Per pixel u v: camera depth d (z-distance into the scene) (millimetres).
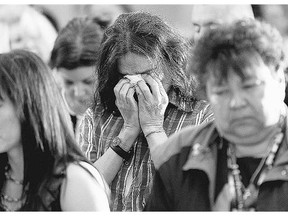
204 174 4930
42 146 5273
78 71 7992
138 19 6609
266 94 4676
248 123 4711
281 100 5270
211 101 4758
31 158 5309
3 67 5246
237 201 4875
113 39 6566
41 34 10656
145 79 6543
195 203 4918
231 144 4977
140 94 6520
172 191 5020
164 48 6512
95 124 6797
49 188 5250
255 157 4922
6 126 5230
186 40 6672
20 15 10617
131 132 6547
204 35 4840
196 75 4855
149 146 6438
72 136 5410
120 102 6559
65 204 5223
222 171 4949
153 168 6488
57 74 8094
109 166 6523
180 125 6551
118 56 6512
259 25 4824
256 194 4867
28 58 5316
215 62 4727
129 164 6566
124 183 6543
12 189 5508
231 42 4738
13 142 5270
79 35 8125
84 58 7992
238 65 4664
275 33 4828
